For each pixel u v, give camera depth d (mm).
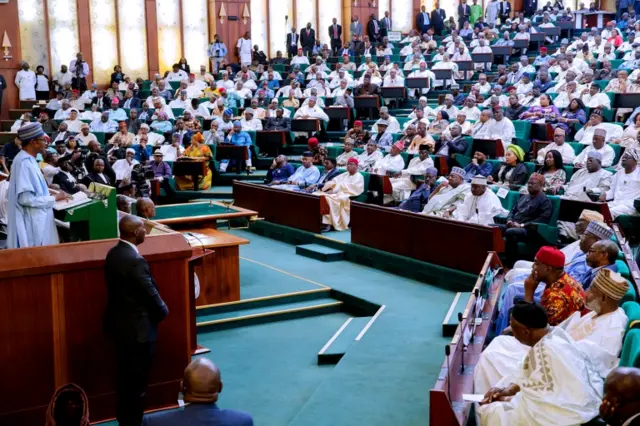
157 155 16266
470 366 5625
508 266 9922
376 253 11148
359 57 25500
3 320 5703
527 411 4383
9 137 19422
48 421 3625
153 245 6312
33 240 6234
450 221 9984
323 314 9531
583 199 11070
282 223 13484
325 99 21188
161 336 6367
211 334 8625
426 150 14008
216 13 25922
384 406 6188
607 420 3604
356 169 13461
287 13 27328
